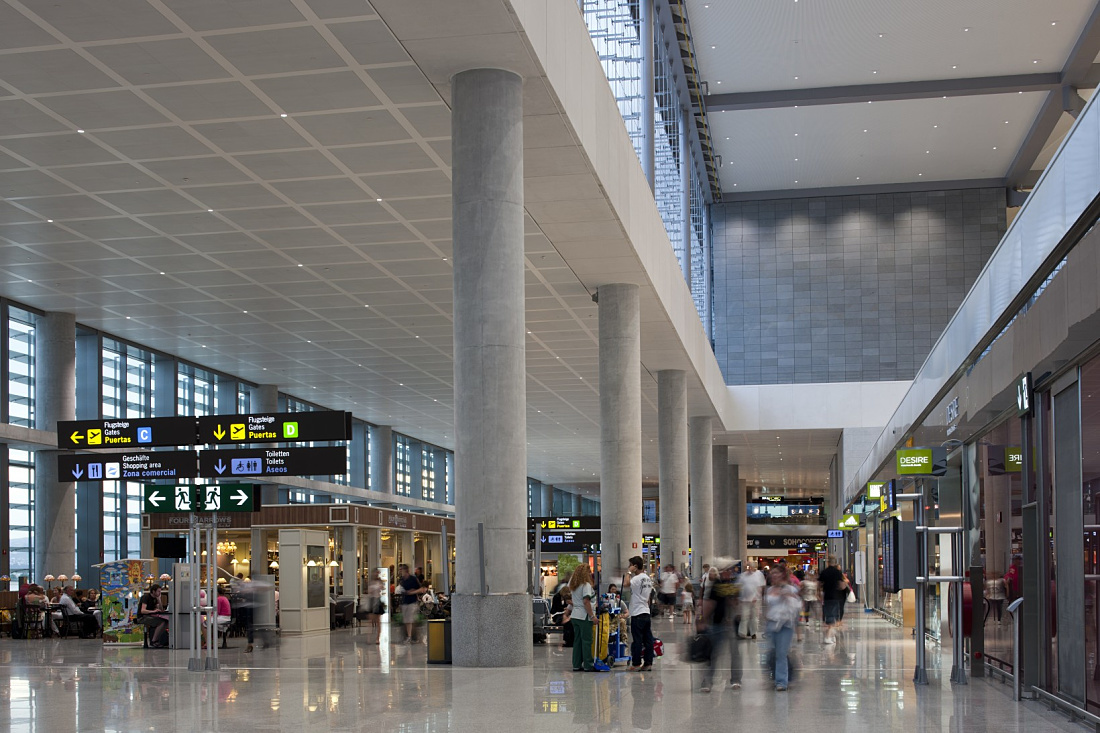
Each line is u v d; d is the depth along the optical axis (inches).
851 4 1475.1
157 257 1058.1
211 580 663.8
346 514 1250.6
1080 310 380.5
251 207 916.0
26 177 837.2
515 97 636.7
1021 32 1553.9
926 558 544.1
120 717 440.1
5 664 721.6
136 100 701.9
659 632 1000.2
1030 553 497.0
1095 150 362.0
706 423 1859.0
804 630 1026.1
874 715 426.3
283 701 481.4
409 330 1402.6
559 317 1284.4
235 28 602.2
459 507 607.2
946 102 1777.8
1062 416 447.8
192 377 1674.5
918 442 945.5
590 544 1363.2
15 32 607.2
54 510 1225.4
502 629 594.6
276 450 677.9
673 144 1685.5
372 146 783.1
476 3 557.6
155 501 673.6
